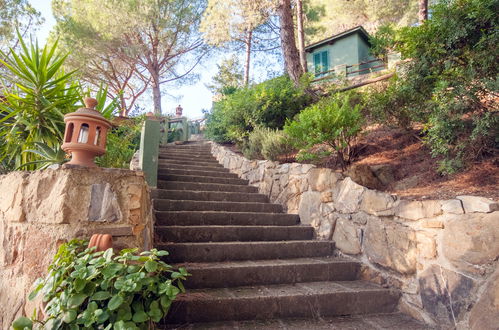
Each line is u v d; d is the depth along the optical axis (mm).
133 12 10695
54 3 11672
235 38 11438
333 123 4027
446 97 2969
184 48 13359
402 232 2850
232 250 3260
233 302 2414
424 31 3320
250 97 6895
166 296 1674
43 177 1951
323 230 3893
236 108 6941
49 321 1501
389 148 4418
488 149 3033
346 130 4176
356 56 12781
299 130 4281
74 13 11336
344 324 2432
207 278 2760
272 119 6676
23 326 1527
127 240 1926
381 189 3602
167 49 12781
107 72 12055
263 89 6648
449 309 2328
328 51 13594
